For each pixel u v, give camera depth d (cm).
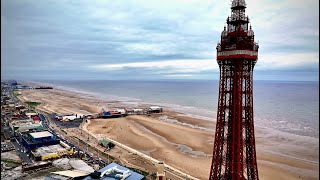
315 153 16950
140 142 19812
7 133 19638
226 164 6731
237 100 6419
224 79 6681
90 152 16650
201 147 18525
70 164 13262
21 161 14088
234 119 6456
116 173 11200
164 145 19050
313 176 13575
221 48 6588
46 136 16812
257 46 6588
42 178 11581
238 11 6506
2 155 15038
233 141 6469
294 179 13312
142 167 14412
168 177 12862
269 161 15650
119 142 19850
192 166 15000
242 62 6394
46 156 14338
